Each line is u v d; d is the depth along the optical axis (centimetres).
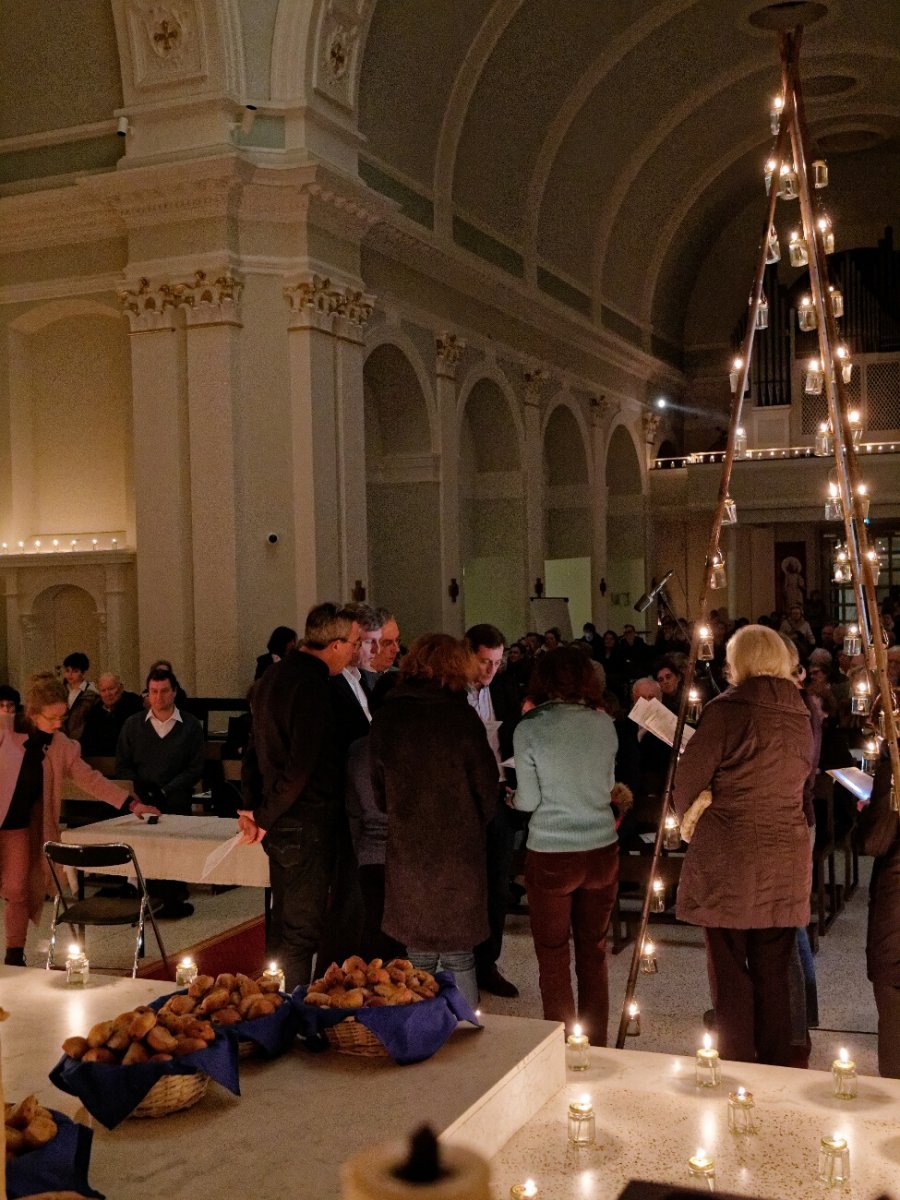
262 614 1423
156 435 1428
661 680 877
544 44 1916
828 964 702
